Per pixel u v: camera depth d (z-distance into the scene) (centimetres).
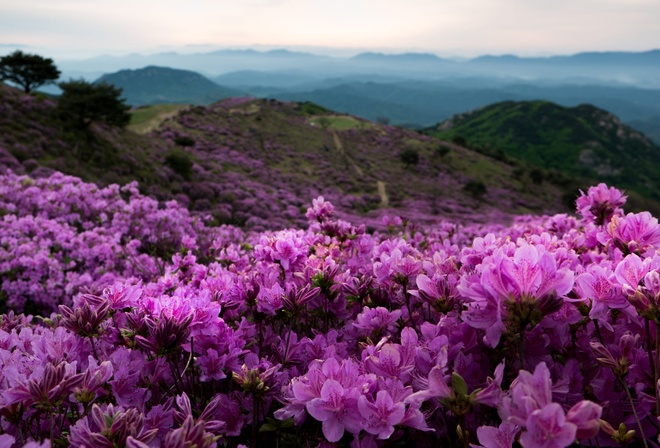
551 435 93
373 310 204
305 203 3338
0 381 156
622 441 117
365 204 4147
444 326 162
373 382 139
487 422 144
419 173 6444
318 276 220
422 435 150
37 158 2358
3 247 813
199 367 190
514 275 121
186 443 111
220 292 211
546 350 163
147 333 183
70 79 3238
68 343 184
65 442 144
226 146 5550
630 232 197
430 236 623
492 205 5522
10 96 2922
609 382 142
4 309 734
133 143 3466
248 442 168
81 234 895
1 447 126
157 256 909
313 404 130
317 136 7669
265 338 216
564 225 352
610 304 141
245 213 2517
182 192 2639
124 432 119
